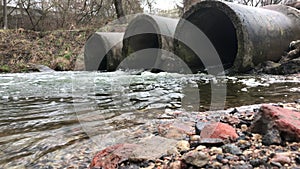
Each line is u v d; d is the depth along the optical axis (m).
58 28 24.30
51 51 17.50
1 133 3.12
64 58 16.00
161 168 1.91
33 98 5.46
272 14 10.49
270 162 1.74
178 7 24.50
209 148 2.12
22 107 4.54
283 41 10.07
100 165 2.07
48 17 25.27
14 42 17.86
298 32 10.70
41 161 2.34
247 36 8.70
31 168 2.21
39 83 8.12
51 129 3.21
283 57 9.95
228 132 2.39
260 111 2.46
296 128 2.07
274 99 4.79
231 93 5.54
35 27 25.03
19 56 16.77
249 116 3.16
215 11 10.07
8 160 2.38
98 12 25.08
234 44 12.10
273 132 2.13
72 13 25.17
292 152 1.88
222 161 1.82
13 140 2.88
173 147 2.26
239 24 8.75
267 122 2.31
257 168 1.71
